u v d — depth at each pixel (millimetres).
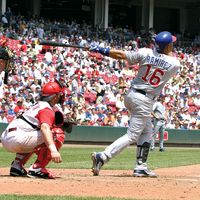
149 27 128625
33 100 66812
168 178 24594
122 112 76250
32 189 18984
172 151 61781
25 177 22578
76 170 29547
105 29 109250
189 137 78500
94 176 24516
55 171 28484
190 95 90562
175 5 141250
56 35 93312
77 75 81500
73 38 93312
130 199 16922
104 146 68438
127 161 40344
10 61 22625
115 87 83188
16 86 68688
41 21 98750
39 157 22453
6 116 64188
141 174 25031
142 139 25203
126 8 134625
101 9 117688
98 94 78750
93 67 86125
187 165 36969
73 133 69875
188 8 142750
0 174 24594
